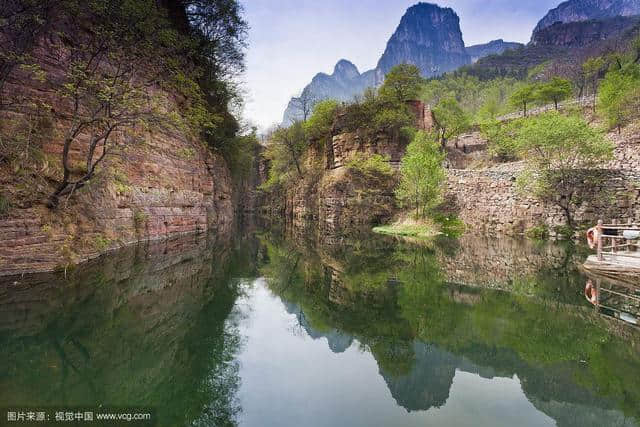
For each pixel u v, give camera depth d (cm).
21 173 1064
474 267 1481
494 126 4178
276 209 5900
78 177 1292
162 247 1747
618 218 2141
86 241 1249
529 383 536
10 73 1183
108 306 823
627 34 10250
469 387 522
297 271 1496
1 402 438
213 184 3075
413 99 4447
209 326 768
